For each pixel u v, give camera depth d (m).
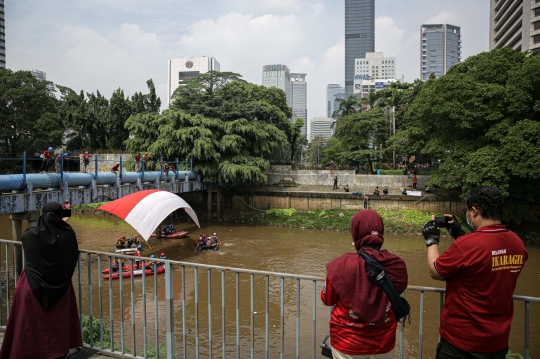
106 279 19.20
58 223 4.61
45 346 4.52
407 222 33.31
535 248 27.25
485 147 27.58
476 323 3.27
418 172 41.22
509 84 27.34
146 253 25.81
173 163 36.91
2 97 44.84
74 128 55.03
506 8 72.88
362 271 3.25
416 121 34.25
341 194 37.47
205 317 14.70
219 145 36.19
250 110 39.66
